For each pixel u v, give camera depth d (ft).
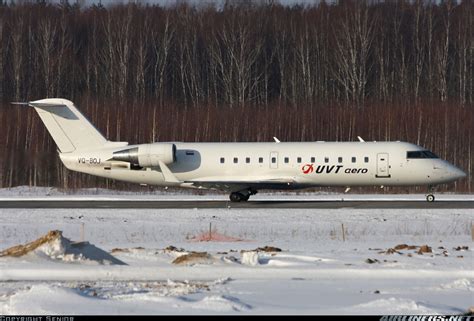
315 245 315.17
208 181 529.04
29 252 259.19
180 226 391.65
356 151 522.88
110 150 551.18
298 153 529.45
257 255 250.37
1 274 238.89
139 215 447.42
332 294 201.57
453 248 296.71
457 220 406.00
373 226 384.88
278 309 181.57
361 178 522.47
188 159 545.03
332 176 524.11
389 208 479.82
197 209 478.18
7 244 331.98
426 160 519.19
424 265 241.76
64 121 558.56
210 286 214.28
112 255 270.05
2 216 452.76
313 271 233.55
